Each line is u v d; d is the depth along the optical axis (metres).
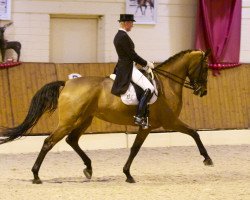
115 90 10.41
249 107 16.44
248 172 12.01
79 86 10.51
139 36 16.36
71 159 13.64
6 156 14.02
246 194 9.67
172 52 16.58
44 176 11.48
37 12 15.66
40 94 10.48
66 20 16.11
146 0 16.33
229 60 16.52
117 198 9.27
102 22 16.17
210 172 12.00
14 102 14.64
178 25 16.58
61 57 16.12
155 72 10.94
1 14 15.34
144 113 10.48
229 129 16.17
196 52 11.10
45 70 14.99
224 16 16.42
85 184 10.52
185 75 11.06
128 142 15.38
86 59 16.30
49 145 10.38
